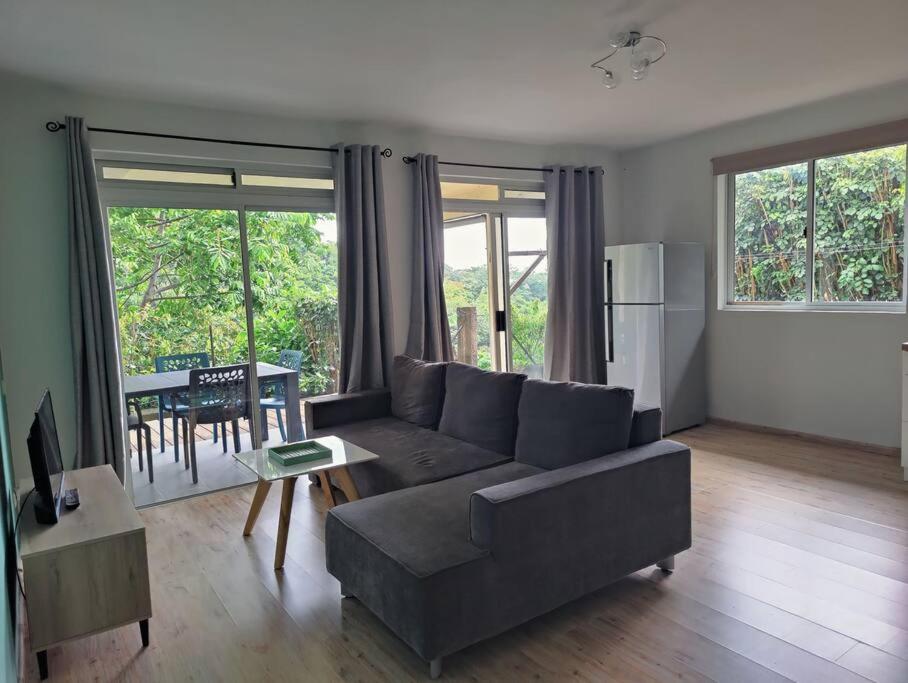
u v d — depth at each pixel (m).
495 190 5.36
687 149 5.41
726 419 5.30
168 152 3.80
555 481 2.32
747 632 2.27
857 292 4.46
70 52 2.95
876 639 2.20
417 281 4.74
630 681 2.03
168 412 4.00
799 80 3.85
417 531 2.31
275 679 2.12
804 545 2.94
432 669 2.08
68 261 3.51
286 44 2.96
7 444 3.00
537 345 5.77
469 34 2.92
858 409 4.45
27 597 2.12
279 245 4.34
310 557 3.06
